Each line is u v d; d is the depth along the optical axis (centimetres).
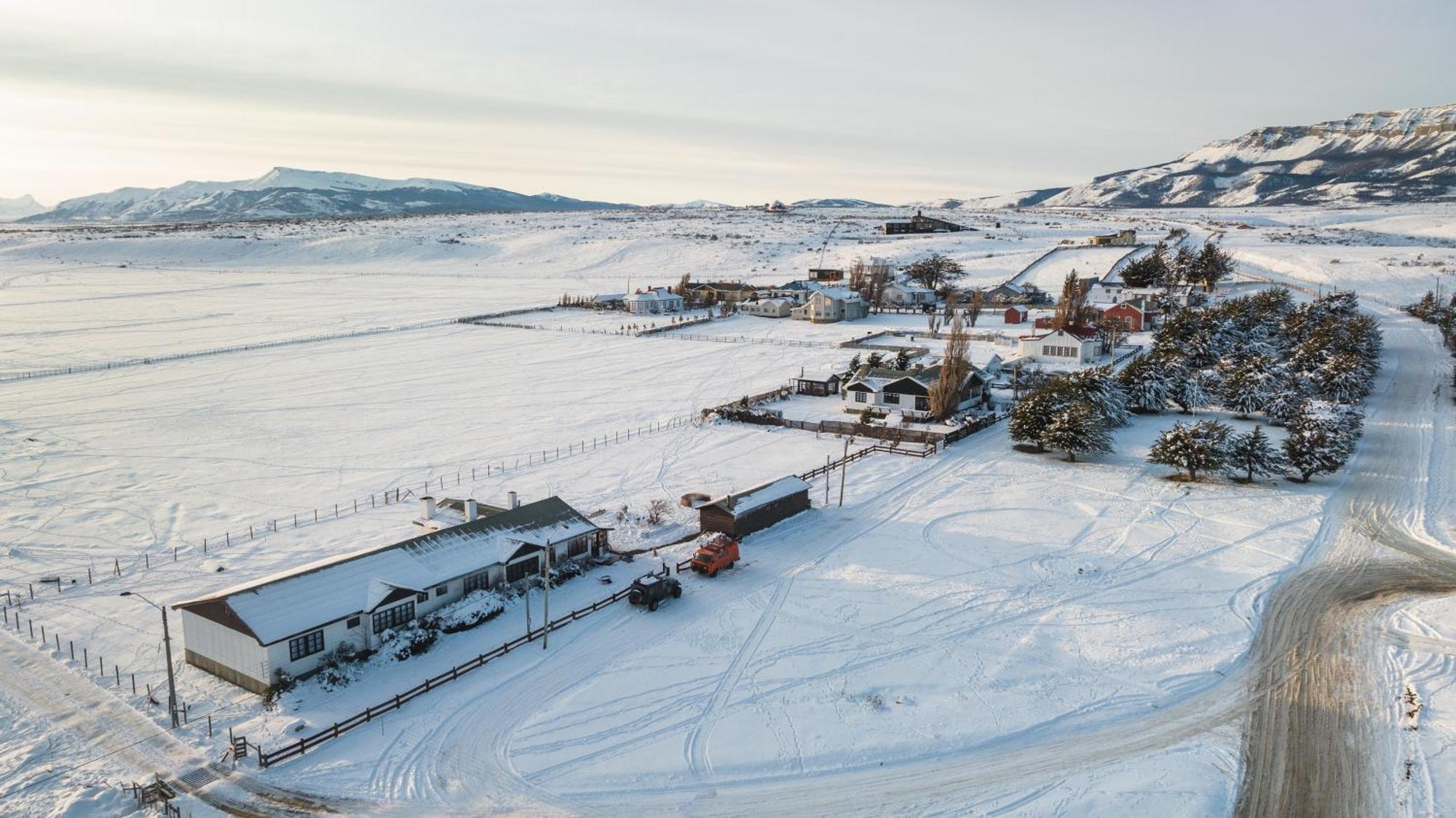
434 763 2866
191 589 4188
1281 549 4619
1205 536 4831
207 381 9075
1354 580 4234
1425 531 4859
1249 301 10894
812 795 2714
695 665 3494
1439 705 3130
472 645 3656
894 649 3612
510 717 3139
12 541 4812
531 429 7200
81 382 8975
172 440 6881
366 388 8756
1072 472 6081
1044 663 3494
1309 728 3033
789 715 3139
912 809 2639
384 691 3291
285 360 10225
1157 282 15000
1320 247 19538
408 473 6056
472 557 4056
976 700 3225
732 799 2698
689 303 15438
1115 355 10194
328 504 5416
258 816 2605
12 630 3775
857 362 8900
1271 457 5672
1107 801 2639
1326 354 8256
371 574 3712
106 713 3144
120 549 4712
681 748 2945
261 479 5928
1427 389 8294
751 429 7206
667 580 4072
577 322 13350
